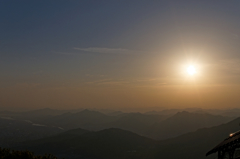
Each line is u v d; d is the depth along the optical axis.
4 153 29.34
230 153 21.08
